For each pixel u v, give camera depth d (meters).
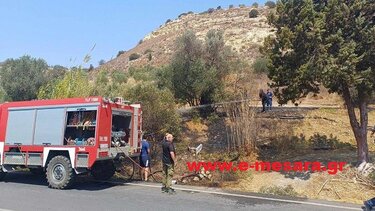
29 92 27.36
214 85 21.42
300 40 13.16
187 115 21.42
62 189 10.58
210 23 83.75
